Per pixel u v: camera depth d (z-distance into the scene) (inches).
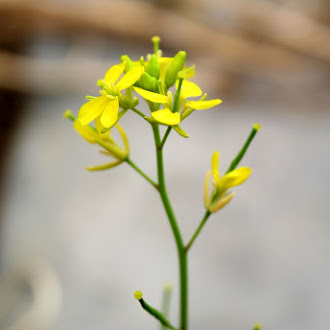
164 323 5.9
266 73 16.0
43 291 10.7
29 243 11.9
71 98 15.0
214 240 11.2
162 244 11.3
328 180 12.4
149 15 14.7
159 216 11.8
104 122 5.3
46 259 11.4
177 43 15.3
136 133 13.7
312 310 10.0
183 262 6.1
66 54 15.1
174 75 5.6
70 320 10.4
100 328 10.2
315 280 10.4
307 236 11.2
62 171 13.3
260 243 11.1
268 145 13.4
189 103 5.5
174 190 12.2
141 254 11.2
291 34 15.7
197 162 12.8
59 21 14.4
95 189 12.6
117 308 10.4
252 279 10.6
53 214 12.3
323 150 13.2
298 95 15.7
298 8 17.7
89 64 14.8
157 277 10.8
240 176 5.8
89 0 14.4
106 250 11.4
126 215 11.9
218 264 10.8
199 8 15.5
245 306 10.2
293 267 10.7
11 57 14.3
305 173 12.6
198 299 10.3
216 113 14.8
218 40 15.3
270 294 10.3
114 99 5.4
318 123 14.4
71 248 11.5
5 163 13.6
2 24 14.0
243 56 15.4
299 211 11.7
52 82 14.7
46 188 13.0
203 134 13.7
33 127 14.3
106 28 14.7
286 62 15.8
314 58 15.9
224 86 15.7
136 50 15.5
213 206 5.9
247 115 14.7
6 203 13.0
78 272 11.1
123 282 10.8
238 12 15.6
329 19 17.0
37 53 15.0
